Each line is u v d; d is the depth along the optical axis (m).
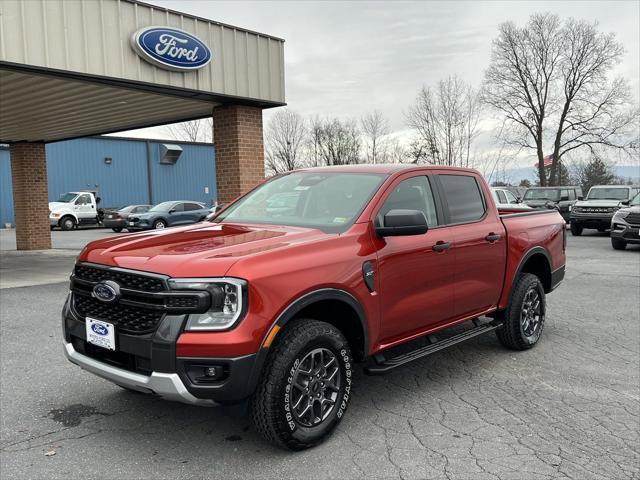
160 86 9.10
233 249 3.31
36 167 16.58
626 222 14.04
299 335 3.29
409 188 4.37
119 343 3.20
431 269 4.26
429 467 3.21
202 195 39.12
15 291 8.89
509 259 5.17
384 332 3.92
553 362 5.17
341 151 52.09
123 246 3.55
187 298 3.01
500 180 45.84
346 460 3.29
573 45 44.12
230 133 10.73
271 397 3.18
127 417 3.92
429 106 37.72
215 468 3.20
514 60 45.19
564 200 22.89
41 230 16.75
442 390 4.45
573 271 10.74
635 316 6.98
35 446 3.48
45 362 5.16
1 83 9.29
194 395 3.01
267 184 4.96
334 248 3.59
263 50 10.48
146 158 36.00
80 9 8.11
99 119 13.00
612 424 3.79
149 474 3.13
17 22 7.52
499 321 5.32
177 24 9.18
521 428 3.73
